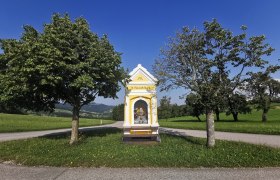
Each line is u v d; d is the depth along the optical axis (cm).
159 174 1038
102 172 1067
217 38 1553
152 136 1928
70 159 1245
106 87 1911
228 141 1873
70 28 1677
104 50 1723
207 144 1614
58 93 1834
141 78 2022
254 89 1622
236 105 1678
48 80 1506
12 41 1720
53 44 1561
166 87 1675
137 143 1745
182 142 1802
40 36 1647
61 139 1988
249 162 1202
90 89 1783
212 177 1000
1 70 1786
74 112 1809
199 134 2514
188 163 1184
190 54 1641
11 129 2911
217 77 1622
